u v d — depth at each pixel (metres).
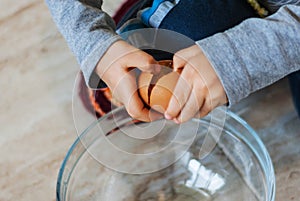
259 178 0.96
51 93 1.25
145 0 1.20
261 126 1.13
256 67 0.84
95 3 1.06
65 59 1.33
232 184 1.00
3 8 1.51
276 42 0.86
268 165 0.89
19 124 1.19
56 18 1.00
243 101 1.18
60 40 1.38
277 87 1.19
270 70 0.85
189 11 1.08
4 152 1.14
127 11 1.24
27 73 1.31
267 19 0.91
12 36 1.42
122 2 1.38
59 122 1.18
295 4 1.03
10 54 1.37
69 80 1.28
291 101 1.17
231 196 0.99
